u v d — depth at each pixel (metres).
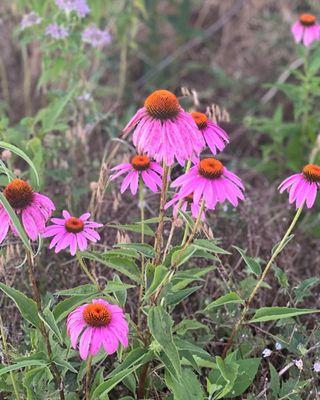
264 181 1.38
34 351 0.76
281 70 1.72
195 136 0.66
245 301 0.81
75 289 0.74
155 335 0.67
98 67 1.62
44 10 1.30
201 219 0.74
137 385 0.85
